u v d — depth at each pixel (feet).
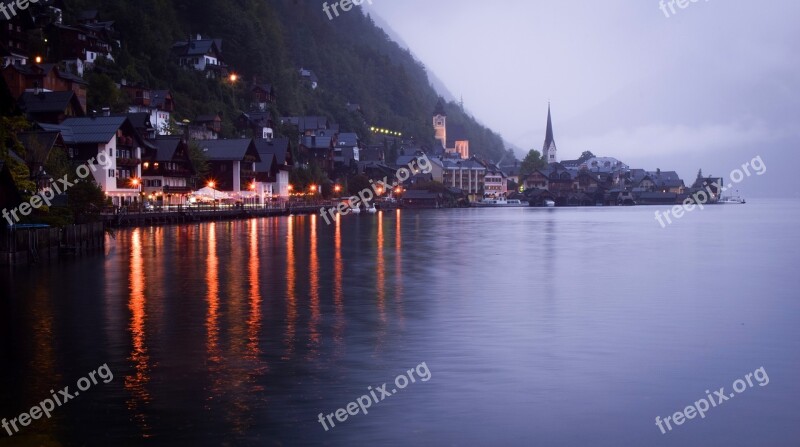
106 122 313.94
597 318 97.19
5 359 73.92
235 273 144.66
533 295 117.19
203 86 532.73
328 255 186.09
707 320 95.91
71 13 474.90
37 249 159.12
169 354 75.92
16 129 154.92
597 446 52.75
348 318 96.27
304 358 74.69
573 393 63.82
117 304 106.01
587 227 345.31
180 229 292.40
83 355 75.46
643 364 73.10
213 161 431.84
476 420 57.36
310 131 651.25
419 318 96.58
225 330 88.07
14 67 331.16
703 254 196.65
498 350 78.48
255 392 63.46
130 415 57.93
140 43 515.09
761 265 166.71
